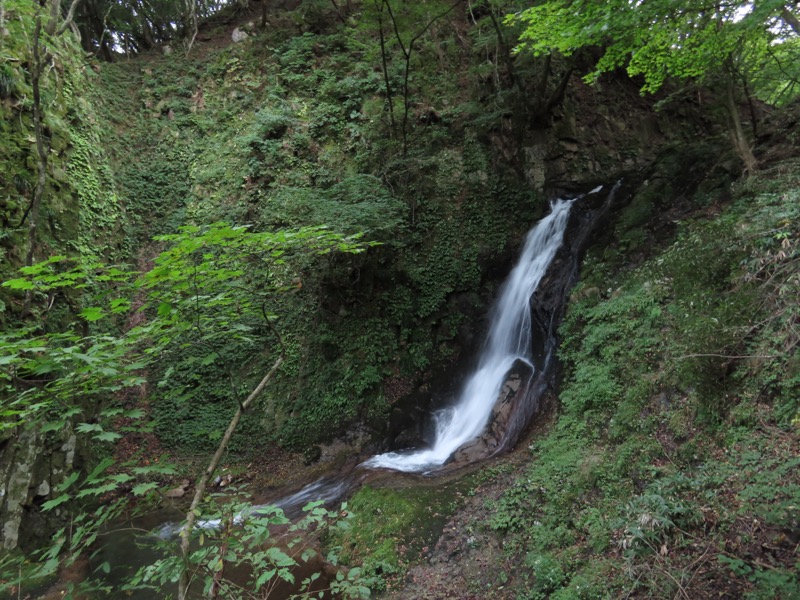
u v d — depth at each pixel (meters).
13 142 8.44
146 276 2.71
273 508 2.94
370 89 13.94
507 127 13.38
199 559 2.74
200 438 10.41
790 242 5.61
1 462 6.45
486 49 14.03
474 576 5.58
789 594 3.48
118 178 13.51
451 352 11.59
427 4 11.98
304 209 10.62
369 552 6.41
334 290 11.67
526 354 10.11
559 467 6.39
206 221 13.05
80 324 8.69
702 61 8.09
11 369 2.63
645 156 14.15
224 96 15.30
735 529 4.25
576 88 14.60
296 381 11.16
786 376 4.96
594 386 6.97
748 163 8.55
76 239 9.90
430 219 12.49
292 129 13.76
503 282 11.94
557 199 13.12
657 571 4.30
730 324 5.75
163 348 3.13
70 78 12.34
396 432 10.34
